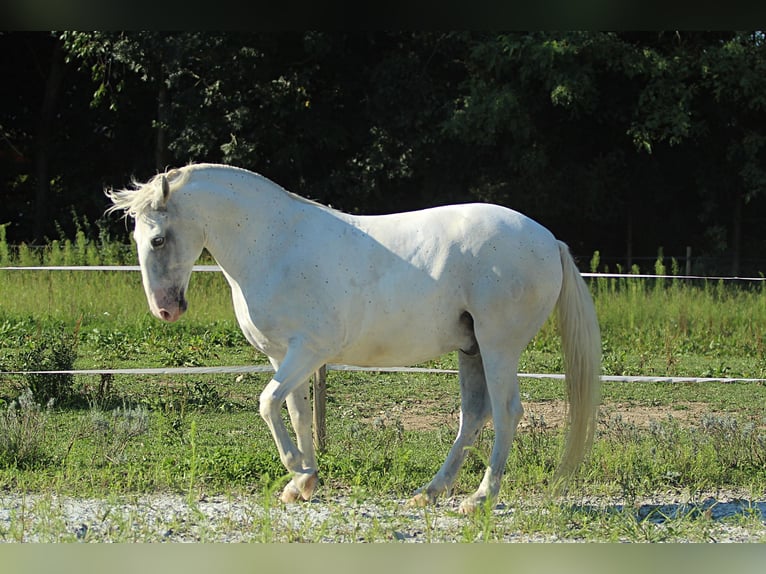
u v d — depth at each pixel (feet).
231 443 32.17
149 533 21.36
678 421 36.91
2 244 70.74
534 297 24.45
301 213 24.77
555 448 30.14
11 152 106.22
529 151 87.45
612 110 87.40
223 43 84.17
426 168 90.74
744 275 92.12
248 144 86.94
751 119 92.99
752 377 47.34
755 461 29.09
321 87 91.20
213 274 64.49
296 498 25.14
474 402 25.70
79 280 61.87
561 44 80.79
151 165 102.53
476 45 85.61
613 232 98.73
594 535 22.21
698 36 88.12
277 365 25.40
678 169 94.94
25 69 105.09
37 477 26.86
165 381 43.65
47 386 38.14
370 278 24.14
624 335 58.59
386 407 39.27
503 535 22.15
